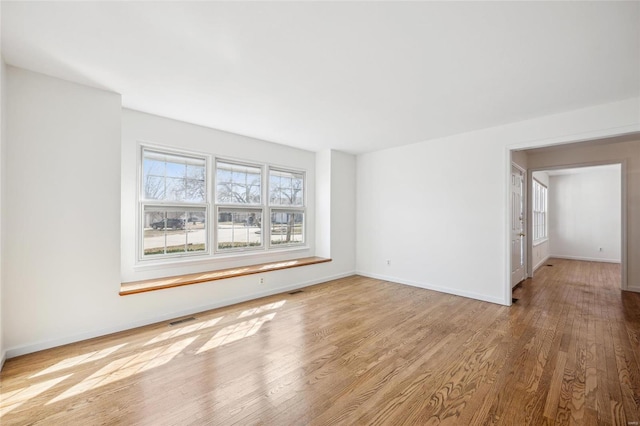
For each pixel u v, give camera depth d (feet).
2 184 7.55
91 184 9.30
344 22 6.14
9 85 8.00
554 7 5.65
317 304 12.97
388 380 7.03
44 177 8.53
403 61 7.73
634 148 15.46
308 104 10.72
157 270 11.86
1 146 7.41
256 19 6.05
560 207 27.02
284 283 15.06
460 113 11.56
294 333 9.82
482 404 6.13
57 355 8.20
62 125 8.81
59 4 5.58
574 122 11.14
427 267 15.66
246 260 14.88
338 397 6.37
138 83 9.07
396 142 16.12
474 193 13.92
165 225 12.28
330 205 17.63
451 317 11.34
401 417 5.74
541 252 23.79
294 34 6.58
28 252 8.29
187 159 13.03
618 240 24.38
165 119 12.13
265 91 9.61
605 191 25.05
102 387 6.72
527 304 13.00
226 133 14.15
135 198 11.36
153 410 5.93
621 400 6.21
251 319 11.10
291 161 17.10
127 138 11.19
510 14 5.86
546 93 9.66
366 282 17.12
